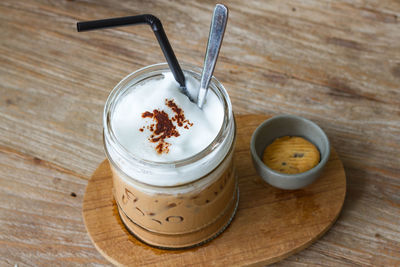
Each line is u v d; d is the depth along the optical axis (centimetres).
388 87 68
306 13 74
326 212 59
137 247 58
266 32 73
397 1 75
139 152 51
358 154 64
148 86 54
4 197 62
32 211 62
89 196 61
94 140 66
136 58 71
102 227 59
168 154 51
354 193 62
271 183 59
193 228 56
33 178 63
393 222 60
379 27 73
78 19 74
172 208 54
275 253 57
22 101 68
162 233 57
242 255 57
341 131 65
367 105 67
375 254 59
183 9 75
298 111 67
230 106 52
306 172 57
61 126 67
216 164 52
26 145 66
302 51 71
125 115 53
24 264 59
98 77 70
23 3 76
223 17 48
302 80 69
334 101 67
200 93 52
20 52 72
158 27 51
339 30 73
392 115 66
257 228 59
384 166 63
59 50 72
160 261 57
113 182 58
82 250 59
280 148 61
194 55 71
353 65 70
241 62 71
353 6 74
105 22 51
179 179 51
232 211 59
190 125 52
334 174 61
